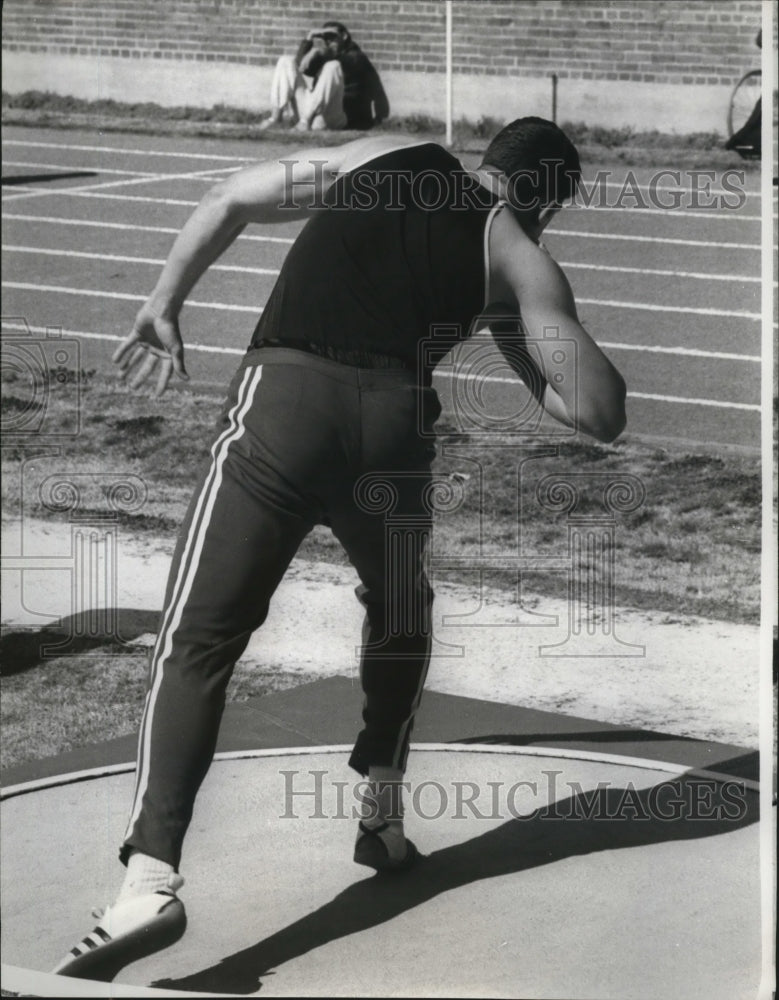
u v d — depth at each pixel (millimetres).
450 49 13148
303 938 6340
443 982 5969
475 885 6809
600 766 8031
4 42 14508
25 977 5781
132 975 6035
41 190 15211
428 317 6336
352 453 6219
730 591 10727
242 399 6191
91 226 14992
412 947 6230
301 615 10211
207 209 6727
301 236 6387
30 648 9469
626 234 16422
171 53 13250
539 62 13336
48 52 14398
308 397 6121
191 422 12539
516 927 6430
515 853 7113
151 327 7016
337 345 6191
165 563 10867
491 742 8320
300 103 12898
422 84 13203
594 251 16219
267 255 13766
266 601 6117
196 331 13703
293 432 6082
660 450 12703
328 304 6219
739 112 13047
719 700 9008
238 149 13008
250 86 12898
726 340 15375
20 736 8352
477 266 6312
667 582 10844
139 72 13633
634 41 13383
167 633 5973
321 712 8703
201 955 6184
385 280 6227
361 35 13016
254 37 12742
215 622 5965
